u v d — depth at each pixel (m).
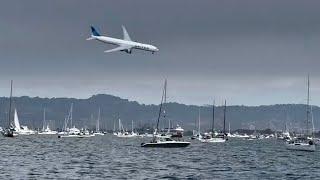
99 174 151.12
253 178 149.38
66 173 152.12
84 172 156.12
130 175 150.00
